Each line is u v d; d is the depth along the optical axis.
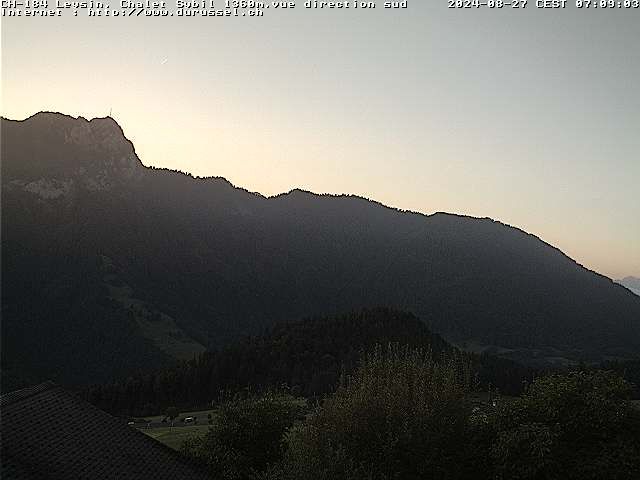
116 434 19.05
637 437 23.06
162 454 19.36
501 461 22.80
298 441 23.81
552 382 25.42
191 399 89.75
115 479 16.64
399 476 22.22
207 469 20.02
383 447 22.41
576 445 23.31
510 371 88.06
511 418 24.50
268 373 92.69
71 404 19.27
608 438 23.05
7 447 15.45
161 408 86.69
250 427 30.31
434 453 22.69
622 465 21.50
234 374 92.62
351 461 19.88
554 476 22.09
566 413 23.84
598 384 24.75
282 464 22.23
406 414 23.14
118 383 97.31
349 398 24.47
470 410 25.77
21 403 17.75
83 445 17.44
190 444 30.55
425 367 26.56
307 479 19.28
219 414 31.42
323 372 83.00
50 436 16.97
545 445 21.78
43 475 15.15
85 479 15.92
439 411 24.12
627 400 24.69
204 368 94.19
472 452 24.05
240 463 28.05
